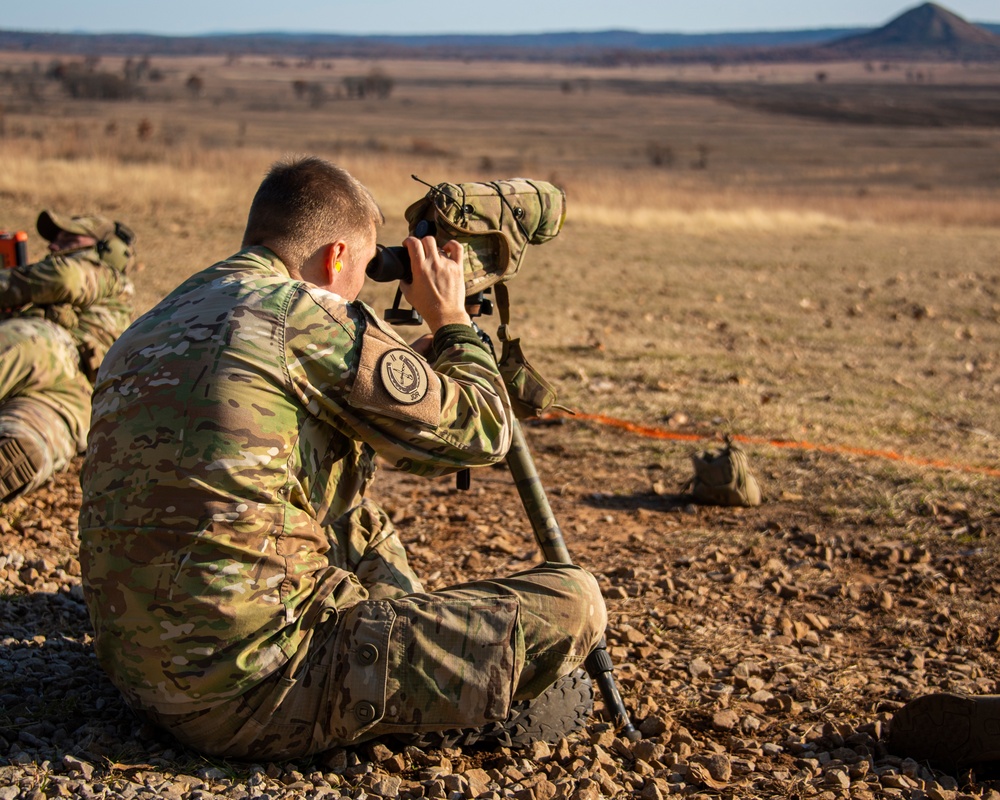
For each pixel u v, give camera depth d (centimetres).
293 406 241
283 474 240
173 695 236
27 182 1656
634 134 11044
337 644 245
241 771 245
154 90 16775
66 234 526
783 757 305
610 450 625
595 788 259
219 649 233
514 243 279
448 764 268
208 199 1708
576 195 2561
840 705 339
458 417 257
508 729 279
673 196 2797
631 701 334
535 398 294
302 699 243
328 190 259
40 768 235
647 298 1197
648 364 846
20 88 14188
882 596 424
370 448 276
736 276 1397
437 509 522
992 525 506
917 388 832
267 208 259
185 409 232
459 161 6894
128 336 246
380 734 252
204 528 229
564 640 258
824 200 3300
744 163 7888
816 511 529
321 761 258
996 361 957
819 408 742
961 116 14550
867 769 289
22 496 477
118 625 235
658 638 386
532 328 988
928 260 1628
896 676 362
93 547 238
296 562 243
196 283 250
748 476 534
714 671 364
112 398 239
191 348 236
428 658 245
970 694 320
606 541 488
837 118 14300
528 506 301
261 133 8925
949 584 441
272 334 238
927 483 564
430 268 268
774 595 432
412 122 12075
